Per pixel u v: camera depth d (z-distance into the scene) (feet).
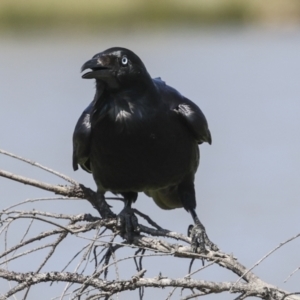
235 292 28.50
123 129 36.50
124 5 155.43
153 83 36.99
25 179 34.14
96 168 38.45
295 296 28.99
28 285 28.07
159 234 33.27
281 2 160.35
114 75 35.91
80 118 38.83
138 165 37.27
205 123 38.45
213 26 163.02
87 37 154.10
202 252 31.99
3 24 149.69
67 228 29.84
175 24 158.51
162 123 36.78
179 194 39.65
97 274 28.14
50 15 151.02
